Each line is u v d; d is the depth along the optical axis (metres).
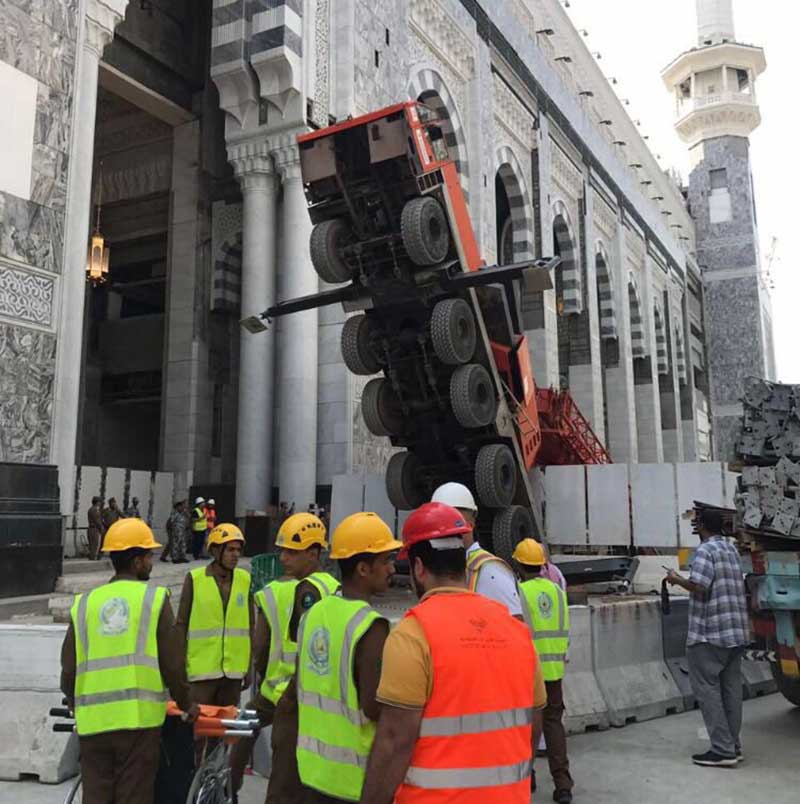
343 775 2.96
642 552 12.79
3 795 5.42
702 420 62.78
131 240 26.56
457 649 2.39
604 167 41.88
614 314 42.00
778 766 6.23
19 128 11.97
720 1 68.44
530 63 32.25
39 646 6.11
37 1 12.48
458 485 4.83
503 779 2.33
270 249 18.67
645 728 7.61
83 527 18.64
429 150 9.05
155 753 3.77
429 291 9.33
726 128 67.50
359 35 19.78
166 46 23.33
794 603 6.68
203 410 22.80
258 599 4.59
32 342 11.94
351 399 18.16
